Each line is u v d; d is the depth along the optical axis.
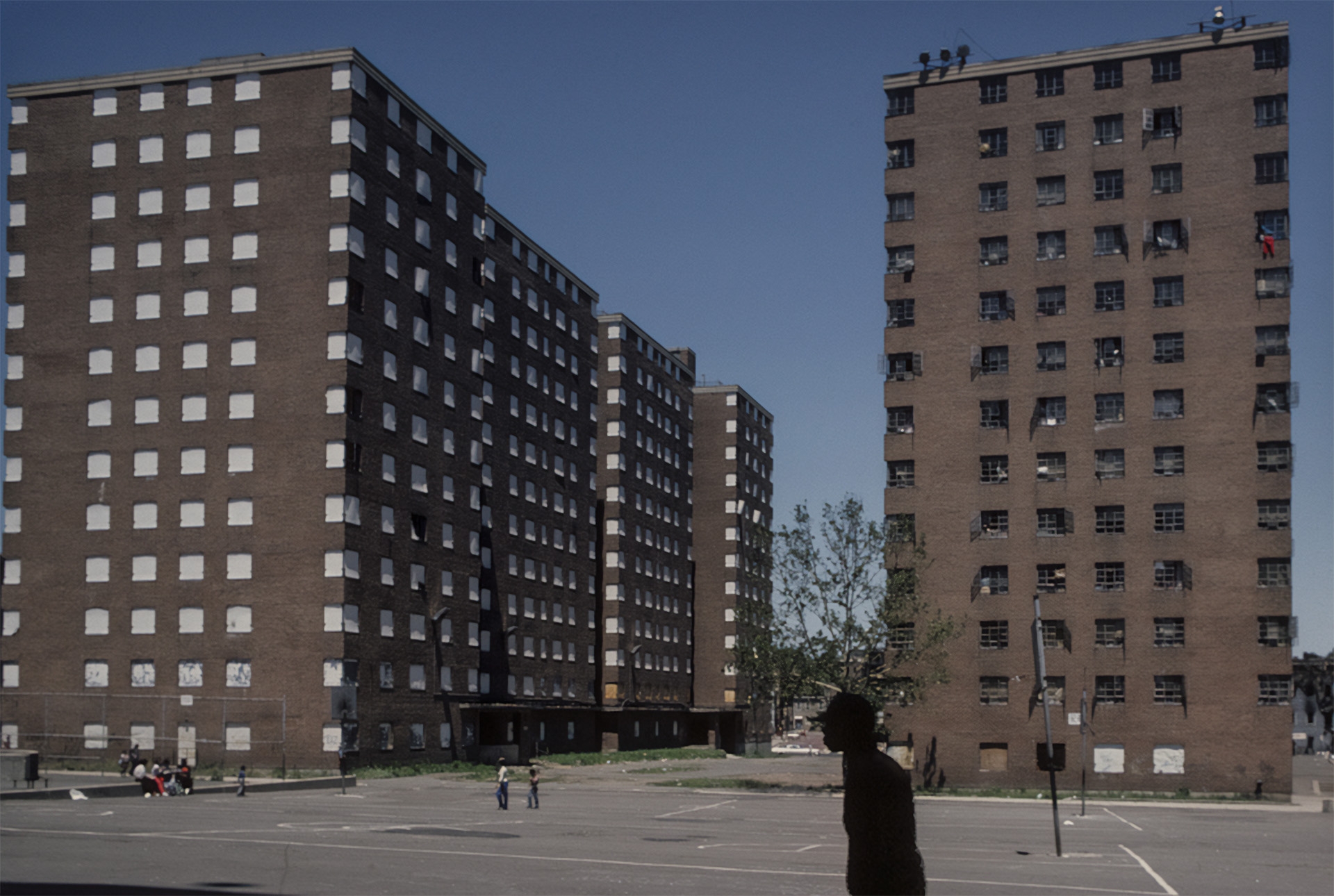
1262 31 77.19
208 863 24.52
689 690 149.62
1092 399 77.44
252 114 82.12
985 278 80.06
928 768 76.75
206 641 78.31
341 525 77.31
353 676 77.31
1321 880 28.17
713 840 35.88
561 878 23.83
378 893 20.22
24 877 20.84
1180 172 77.69
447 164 92.88
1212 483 75.06
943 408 79.81
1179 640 74.50
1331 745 166.62
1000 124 80.94
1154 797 71.88
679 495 150.12
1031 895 23.52
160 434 81.00
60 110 85.12
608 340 134.25
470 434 94.25
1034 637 32.16
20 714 80.31
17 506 82.69
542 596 113.44
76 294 83.56
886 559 78.50
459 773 80.12
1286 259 75.50
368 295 81.81
